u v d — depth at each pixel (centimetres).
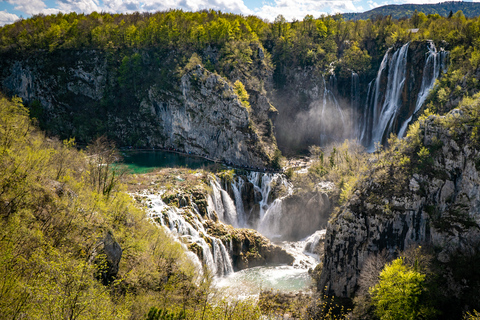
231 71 13450
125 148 13500
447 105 9562
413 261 5403
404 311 4828
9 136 4522
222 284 6512
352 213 6444
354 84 14025
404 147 6894
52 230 3328
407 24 17900
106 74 14475
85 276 2538
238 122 11738
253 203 9850
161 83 13800
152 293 4084
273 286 6444
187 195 7950
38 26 16462
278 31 16375
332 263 6488
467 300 5047
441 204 6091
